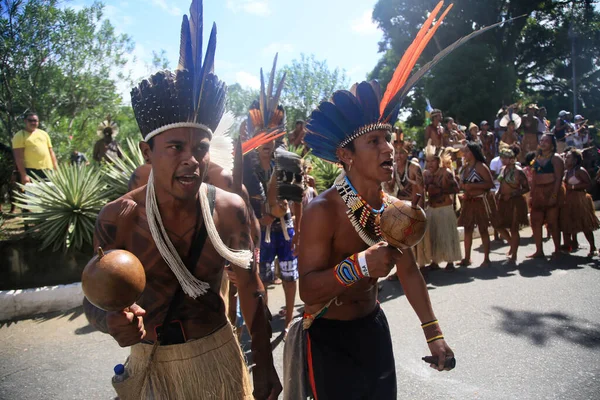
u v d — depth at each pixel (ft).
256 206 13.48
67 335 14.64
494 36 91.66
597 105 103.40
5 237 19.56
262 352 5.52
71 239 17.72
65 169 19.67
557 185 22.08
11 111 34.42
